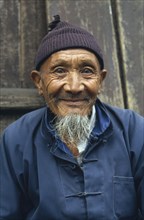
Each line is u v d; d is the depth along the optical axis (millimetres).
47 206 1228
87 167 1240
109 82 1812
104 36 1864
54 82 1235
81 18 1867
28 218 1312
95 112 1312
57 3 1861
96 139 1262
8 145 1341
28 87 1860
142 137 1302
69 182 1237
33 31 1906
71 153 1268
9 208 1308
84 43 1248
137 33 1895
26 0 1918
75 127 1226
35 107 1808
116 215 1228
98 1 1904
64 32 1274
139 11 1927
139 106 1815
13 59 1868
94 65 1246
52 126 1295
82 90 1222
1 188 1319
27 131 1346
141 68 1854
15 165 1313
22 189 1317
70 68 1230
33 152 1305
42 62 1279
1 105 1772
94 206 1209
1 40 1869
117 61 1846
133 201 1263
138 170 1279
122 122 1325
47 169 1260
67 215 1209
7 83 1846
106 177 1239
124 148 1280
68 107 1232
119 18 1896
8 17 1890
